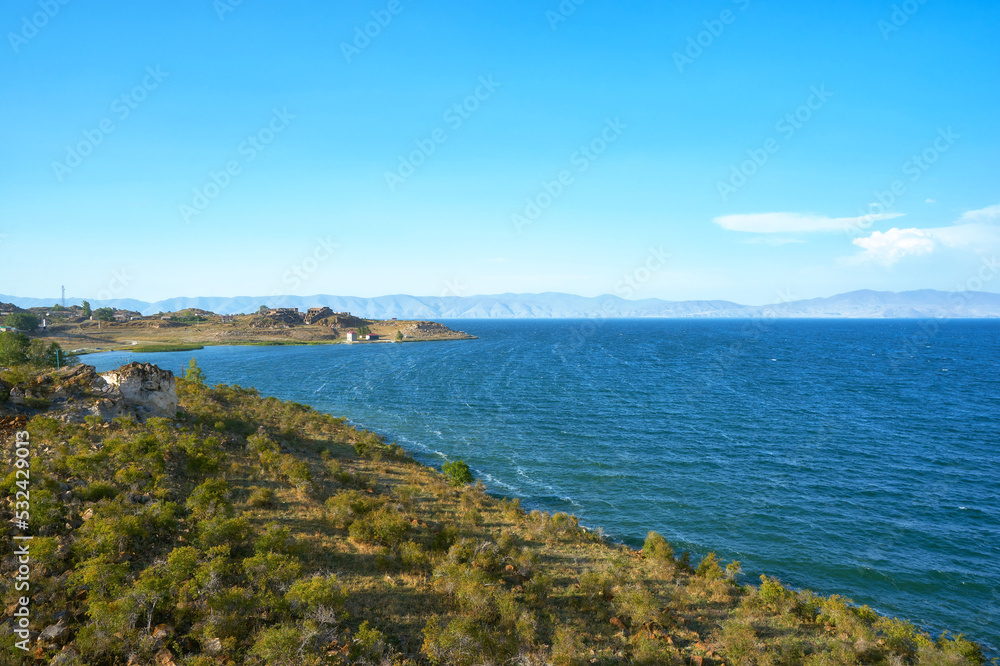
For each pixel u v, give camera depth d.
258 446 40.06
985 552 35.44
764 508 42.97
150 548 21.17
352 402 91.12
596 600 23.50
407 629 18.84
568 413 81.31
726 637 20.62
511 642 18.30
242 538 22.78
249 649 15.88
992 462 55.50
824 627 23.00
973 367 139.12
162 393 42.66
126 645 15.16
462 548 25.67
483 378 122.69
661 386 108.81
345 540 25.97
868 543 36.69
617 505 43.53
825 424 73.44
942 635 26.62
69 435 31.78
